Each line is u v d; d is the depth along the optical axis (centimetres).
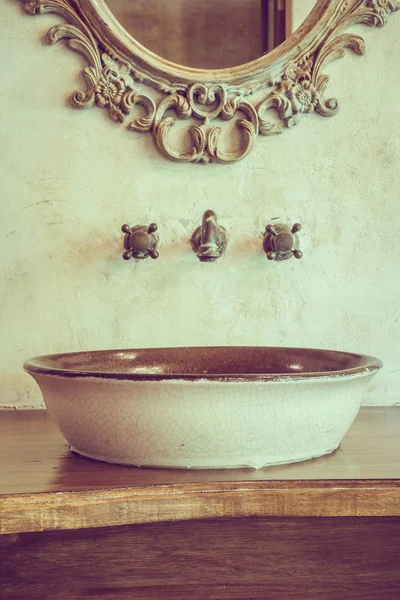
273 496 79
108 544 89
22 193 121
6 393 122
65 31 119
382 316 132
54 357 101
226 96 124
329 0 124
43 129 121
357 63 129
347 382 86
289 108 126
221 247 124
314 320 130
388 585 96
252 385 79
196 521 91
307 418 85
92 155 122
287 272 129
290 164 128
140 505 76
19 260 121
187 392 80
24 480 80
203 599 92
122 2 123
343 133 130
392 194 132
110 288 124
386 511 80
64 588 88
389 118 131
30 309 122
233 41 126
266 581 93
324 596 95
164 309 125
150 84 122
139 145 123
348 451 96
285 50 124
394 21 130
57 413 89
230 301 127
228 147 126
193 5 125
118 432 84
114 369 108
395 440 103
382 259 132
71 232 122
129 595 90
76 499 75
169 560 91
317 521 94
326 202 129
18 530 73
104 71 120
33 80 121
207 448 83
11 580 86
